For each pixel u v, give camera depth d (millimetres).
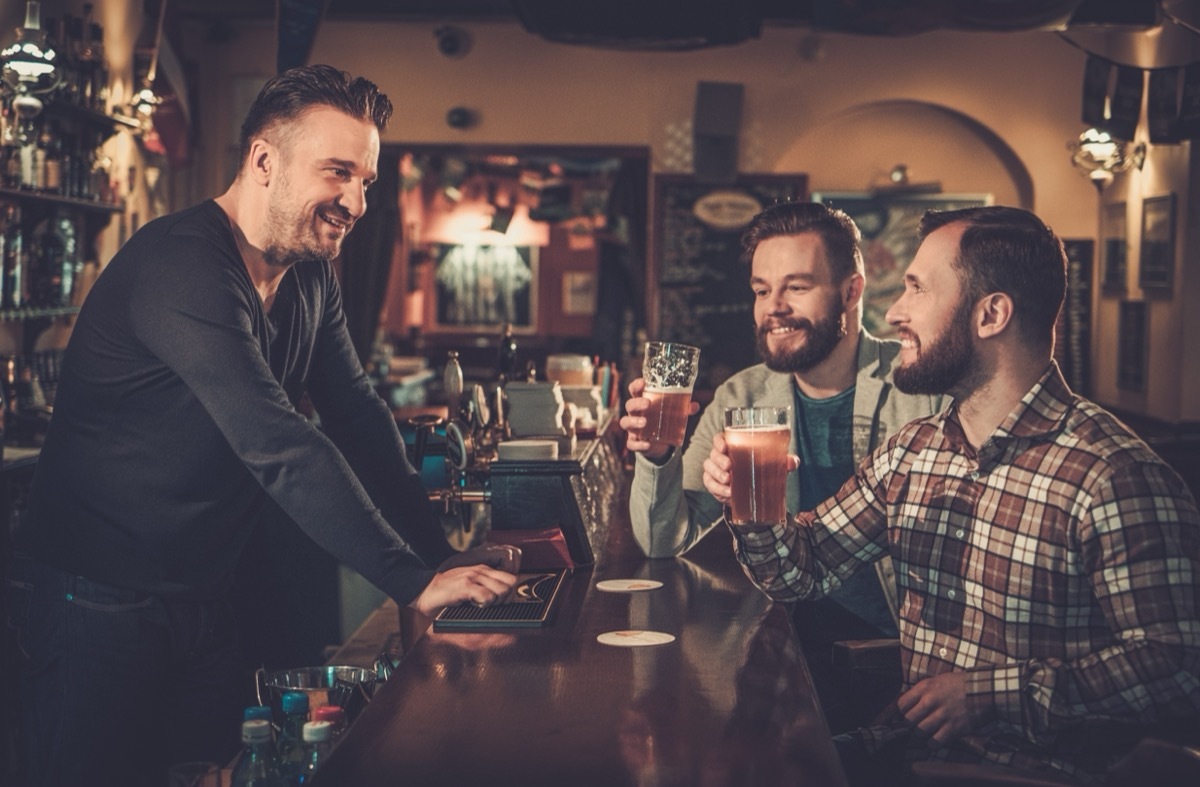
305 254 2221
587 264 14344
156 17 7473
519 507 2508
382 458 2580
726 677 1690
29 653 2350
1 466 4562
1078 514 1919
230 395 2006
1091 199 8578
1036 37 8531
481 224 14219
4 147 5383
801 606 2709
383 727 1482
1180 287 7070
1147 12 6781
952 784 1582
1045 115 8562
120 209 6668
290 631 4180
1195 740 1762
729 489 2160
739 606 2139
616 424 4211
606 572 2443
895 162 8898
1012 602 1995
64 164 6035
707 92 8555
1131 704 1767
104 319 2170
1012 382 2043
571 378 4184
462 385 3561
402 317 13195
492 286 14398
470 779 1316
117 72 6949
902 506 2180
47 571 2314
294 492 1982
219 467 2277
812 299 2527
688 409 2410
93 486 2256
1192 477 6434
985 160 8828
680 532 2566
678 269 8758
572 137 8734
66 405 2273
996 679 1857
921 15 5223
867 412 2699
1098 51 8469
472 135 8750
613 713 1535
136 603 2301
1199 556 1817
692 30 5426
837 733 2475
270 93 2156
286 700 1735
